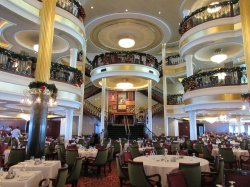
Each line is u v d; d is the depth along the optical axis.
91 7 14.85
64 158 7.41
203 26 10.73
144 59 15.28
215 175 4.56
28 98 6.99
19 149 6.42
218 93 9.77
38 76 7.01
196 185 4.07
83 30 10.81
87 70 18.81
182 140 13.44
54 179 4.08
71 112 11.70
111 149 7.96
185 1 14.08
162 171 4.50
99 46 19.17
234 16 10.20
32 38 10.63
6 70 7.14
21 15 8.01
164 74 17.52
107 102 21.45
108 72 14.92
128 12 15.41
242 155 7.31
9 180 3.51
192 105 10.88
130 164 4.44
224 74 9.92
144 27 16.38
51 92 6.80
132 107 21.33
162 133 19.25
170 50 20.53
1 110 11.90
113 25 16.20
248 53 8.10
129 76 14.98
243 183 3.15
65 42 10.80
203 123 23.28
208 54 12.48
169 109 16.97
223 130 23.08
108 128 17.11
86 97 20.03
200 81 10.55
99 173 6.97
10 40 10.52
